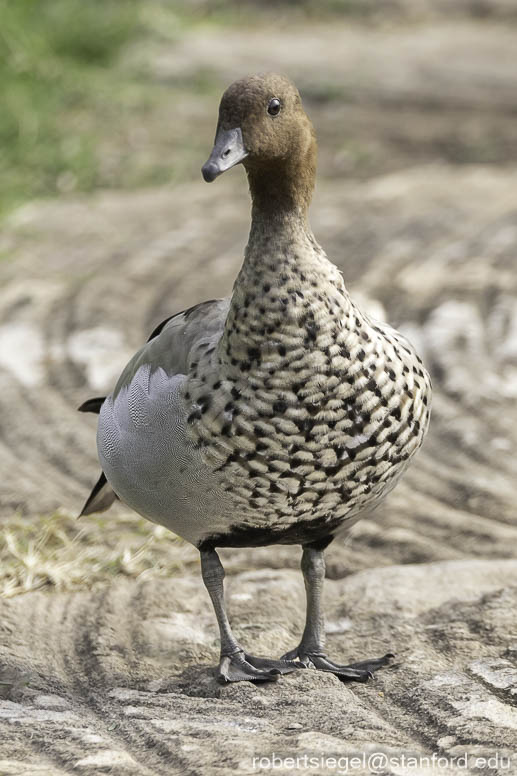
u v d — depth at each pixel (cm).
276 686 680
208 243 1766
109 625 776
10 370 1338
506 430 1160
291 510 655
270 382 626
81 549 940
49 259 1708
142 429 669
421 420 675
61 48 2566
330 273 643
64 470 1116
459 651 725
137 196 2039
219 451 635
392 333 701
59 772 571
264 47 3067
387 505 1023
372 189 2044
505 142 2319
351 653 743
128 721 641
